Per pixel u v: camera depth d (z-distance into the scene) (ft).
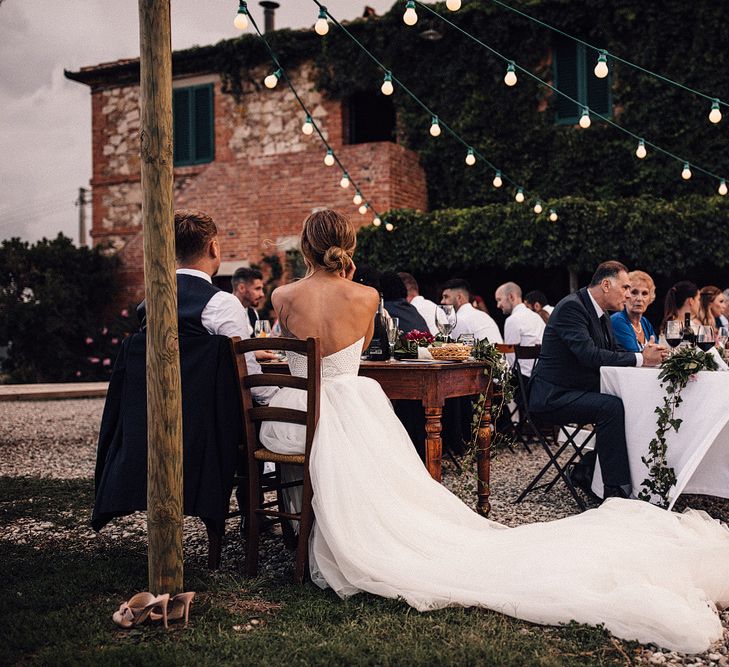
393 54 44.62
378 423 10.94
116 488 10.32
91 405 35.19
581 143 41.70
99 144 53.31
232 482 10.65
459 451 19.44
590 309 15.76
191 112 49.73
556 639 8.21
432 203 45.09
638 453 13.67
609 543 9.89
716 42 38.68
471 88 43.68
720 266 35.99
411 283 23.48
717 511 14.67
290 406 10.93
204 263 11.76
